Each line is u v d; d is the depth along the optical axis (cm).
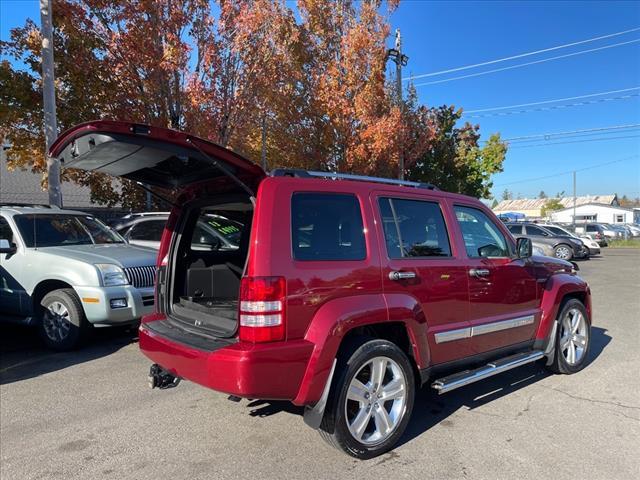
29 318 654
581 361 556
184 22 1164
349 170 1677
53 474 334
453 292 414
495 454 362
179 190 452
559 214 7688
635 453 364
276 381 313
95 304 603
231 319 368
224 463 348
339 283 341
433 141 2481
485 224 476
